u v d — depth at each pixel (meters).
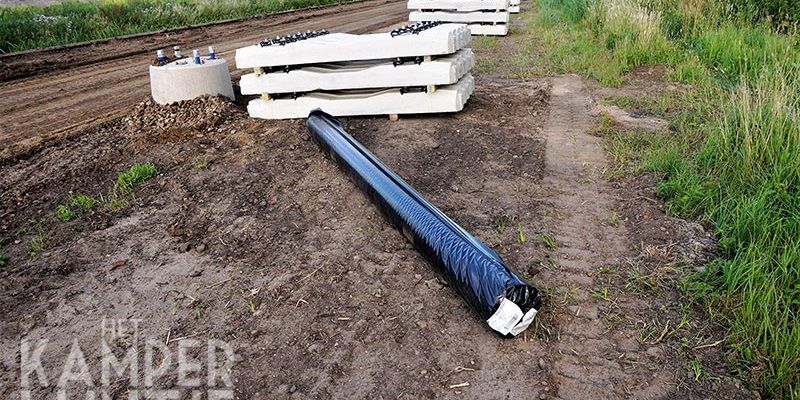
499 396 2.48
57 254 3.88
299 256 3.68
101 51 12.04
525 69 8.91
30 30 12.56
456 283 3.04
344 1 26.08
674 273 3.30
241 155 5.48
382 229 3.98
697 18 9.39
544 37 11.82
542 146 5.45
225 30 15.61
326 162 5.25
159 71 6.66
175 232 4.10
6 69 10.01
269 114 6.46
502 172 4.88
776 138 4.25
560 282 3.27
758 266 3.05
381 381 2.60
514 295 2.71
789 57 7.04
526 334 2.85
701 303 3.02
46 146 6.12
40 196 4.89
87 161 5.56
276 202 4.50
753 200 3.71
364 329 2.95
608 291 3.17
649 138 5.41
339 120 6.37
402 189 3.95
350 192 4.59
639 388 2.49
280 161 5.30
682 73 7.64
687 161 4.60
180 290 3.39
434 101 6.19
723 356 2.65
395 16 19.31
